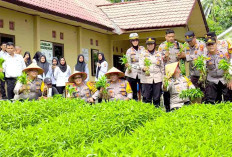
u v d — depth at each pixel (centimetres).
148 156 326
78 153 351
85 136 477
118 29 1861
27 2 1247
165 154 328
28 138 445
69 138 452
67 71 1251
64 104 724
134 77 1098
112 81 927
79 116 598
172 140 393
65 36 1611
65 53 1606
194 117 561
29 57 1205
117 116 594
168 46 999
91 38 1808
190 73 990
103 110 649
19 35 1338
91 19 1667
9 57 1099
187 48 974
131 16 1933
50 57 1509
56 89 1116
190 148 368
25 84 909
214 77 910
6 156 395
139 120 610
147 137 405
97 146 349
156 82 998
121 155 317
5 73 1096
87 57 1773
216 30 2962
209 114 573
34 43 1408
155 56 1002
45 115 655
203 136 413
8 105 695
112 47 1964
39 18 1423
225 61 877
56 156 360
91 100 931
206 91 921
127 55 1103
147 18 1889
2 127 587
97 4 2112
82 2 1928
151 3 2023
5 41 1277
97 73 1294
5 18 1278
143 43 2022
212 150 351
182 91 830
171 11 1909
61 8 1506
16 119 611
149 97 1009
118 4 2050
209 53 909
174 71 855
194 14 2108
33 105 694
